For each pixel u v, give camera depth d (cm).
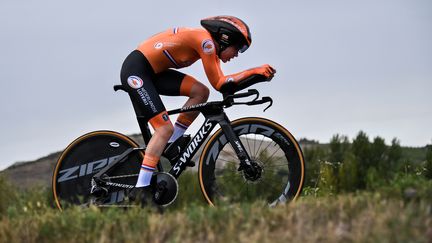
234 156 779
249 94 723
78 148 790
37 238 586
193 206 604
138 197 732
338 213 562
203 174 742
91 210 640
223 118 739
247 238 520
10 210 685
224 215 575
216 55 733
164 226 566
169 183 735
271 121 734
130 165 774
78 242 568
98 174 767
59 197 786
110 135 786
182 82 751
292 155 729
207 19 742
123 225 586
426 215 521
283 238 517
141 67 739
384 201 567
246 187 740
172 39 735
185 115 758
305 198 704
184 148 748
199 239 541
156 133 737
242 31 732
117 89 750
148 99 732
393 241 476
